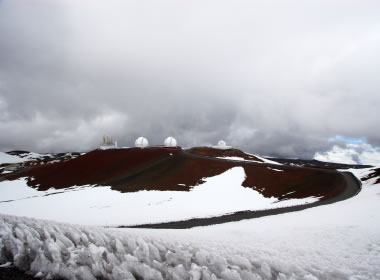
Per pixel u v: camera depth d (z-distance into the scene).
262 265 8.50
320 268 9.66
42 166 95.81
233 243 13.40
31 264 6.68
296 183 55.19
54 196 54.25
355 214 20.81
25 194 67.25
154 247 8.77
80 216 36.75
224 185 56.16
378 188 39.38
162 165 79.38
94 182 71.69
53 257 6.98
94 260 7.27
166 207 40.44
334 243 13.54
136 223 30.12
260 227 19.03
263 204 42.16
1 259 7.28
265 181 58.06
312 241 14.16
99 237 9.41
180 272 7.39
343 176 59.25
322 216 22.00
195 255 9.02
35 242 7.83
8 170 144.12
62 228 10.67
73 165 89.12
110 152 103.25
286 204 38.19
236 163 75.31
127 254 7.88
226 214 33.62
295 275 8.41
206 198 46.72
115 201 47.00
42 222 12.27
